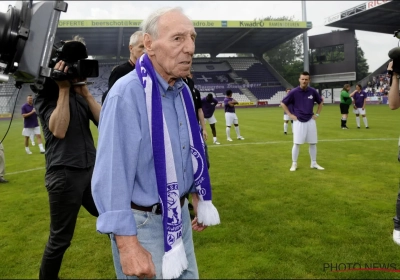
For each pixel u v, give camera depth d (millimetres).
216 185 5629
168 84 1565
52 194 2275
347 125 14320
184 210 1724
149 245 1530
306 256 3074
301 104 6340
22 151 10312
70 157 2279
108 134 1402
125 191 1384
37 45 1479
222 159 7992
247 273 2812
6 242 3631
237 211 4305
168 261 1476
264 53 49375
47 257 2334
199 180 1729
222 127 15953
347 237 3457
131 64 3115
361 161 7281
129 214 1381
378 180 5719
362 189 5191
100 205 1385
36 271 2986
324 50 38781
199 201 1764
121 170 1385
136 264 1355
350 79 37312
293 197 4848
